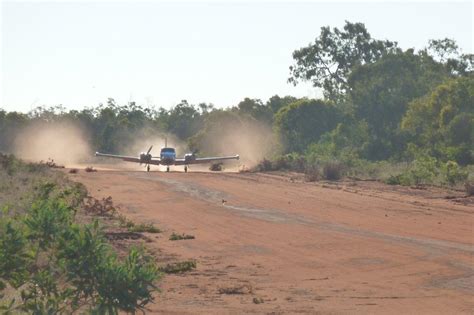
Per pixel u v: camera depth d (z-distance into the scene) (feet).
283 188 477.77
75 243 100.32
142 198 412.36
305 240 257.34
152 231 280.10
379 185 495.41
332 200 400.06
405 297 161.48
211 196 426.10
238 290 168.96
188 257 222.07
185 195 431.02
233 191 456.04
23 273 104.22
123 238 257.34
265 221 314.76
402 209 354.54
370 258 217.77
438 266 202.28
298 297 161.79
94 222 104.12
